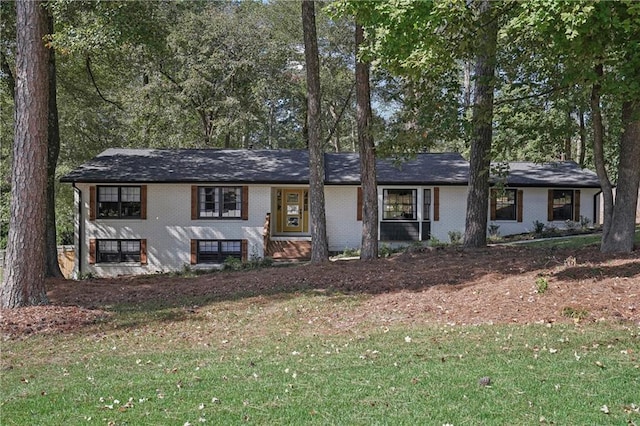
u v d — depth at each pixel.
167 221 20.11
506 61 12.12
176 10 22.59
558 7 6.68
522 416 4.24
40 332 7.97
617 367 5.25
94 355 6.68
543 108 12.39
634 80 7.74
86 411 4.66
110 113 26.09
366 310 8.53
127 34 12.95
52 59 15.21
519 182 21.20
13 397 5.07
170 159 21.67
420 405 4.54
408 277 10.64
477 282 9.52
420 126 12.44
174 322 8.45
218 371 5.73
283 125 35.50
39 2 9.42
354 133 40.97
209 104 29.17
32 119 9.34
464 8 8.48
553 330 6.61
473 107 11.89
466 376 5.18
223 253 20.27
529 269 9.93
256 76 28.47
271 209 21.31
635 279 8.14
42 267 9.60
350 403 4.64
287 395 4.89
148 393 5.09
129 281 13.52
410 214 21.17
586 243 13.94
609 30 7.41
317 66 13.82
